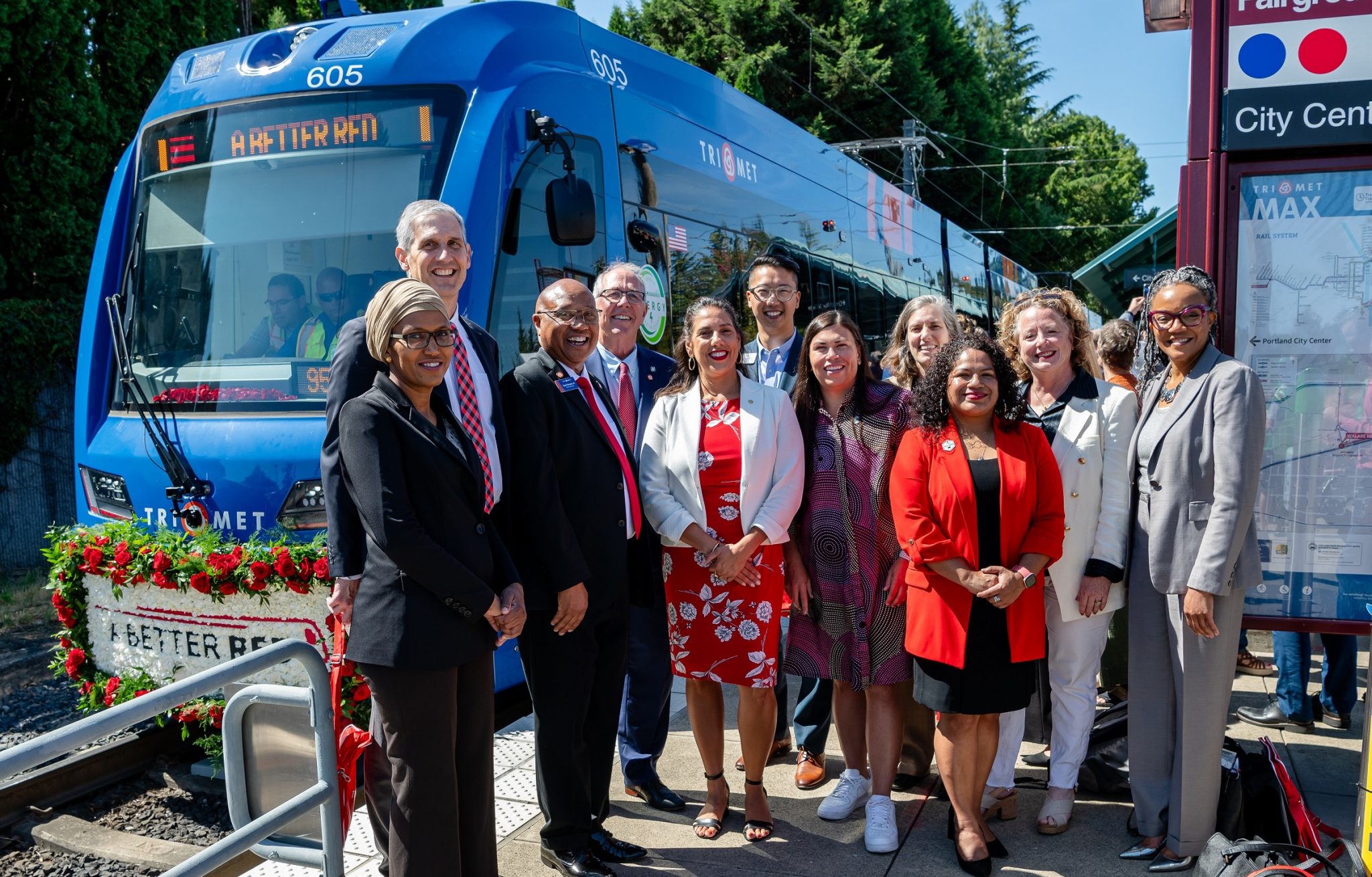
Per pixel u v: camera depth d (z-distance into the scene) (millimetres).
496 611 3035
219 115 5418
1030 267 43344
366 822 4109
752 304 4887
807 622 4027
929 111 31781
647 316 6199
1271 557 3918
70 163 12070
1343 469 3828
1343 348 3807
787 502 3760
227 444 4879
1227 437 3408
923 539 3549
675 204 6730
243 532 4816
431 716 2951
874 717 3865
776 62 28297
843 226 10070
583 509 3594
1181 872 3543
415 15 5430
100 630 4855
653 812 4168
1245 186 3859
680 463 3816
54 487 11375
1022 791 4344
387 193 5066
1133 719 3734
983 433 3648
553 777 3590
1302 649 4914
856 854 3773
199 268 5320
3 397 10625
